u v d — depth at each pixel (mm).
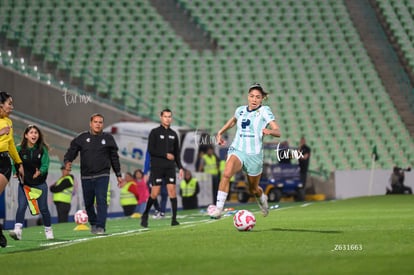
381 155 114625
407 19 133125
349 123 118250
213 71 122688
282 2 133250
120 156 94000
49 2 125250
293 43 127625
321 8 133125
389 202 75375
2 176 31734
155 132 47906
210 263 23391
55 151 80812
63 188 62094
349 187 106125
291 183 99188
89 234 43406
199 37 128125
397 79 125750
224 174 35844
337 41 128750
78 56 118688
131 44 122812
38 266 24375
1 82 88062
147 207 47812
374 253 25156
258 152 35906
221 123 115812
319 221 45344
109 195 69125
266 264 22672
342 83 123625
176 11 131000
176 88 119000
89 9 125812
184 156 97188
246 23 130000
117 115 104438
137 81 118062
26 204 39031
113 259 25609
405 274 19734
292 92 121375
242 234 34594
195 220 55062
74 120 98750
